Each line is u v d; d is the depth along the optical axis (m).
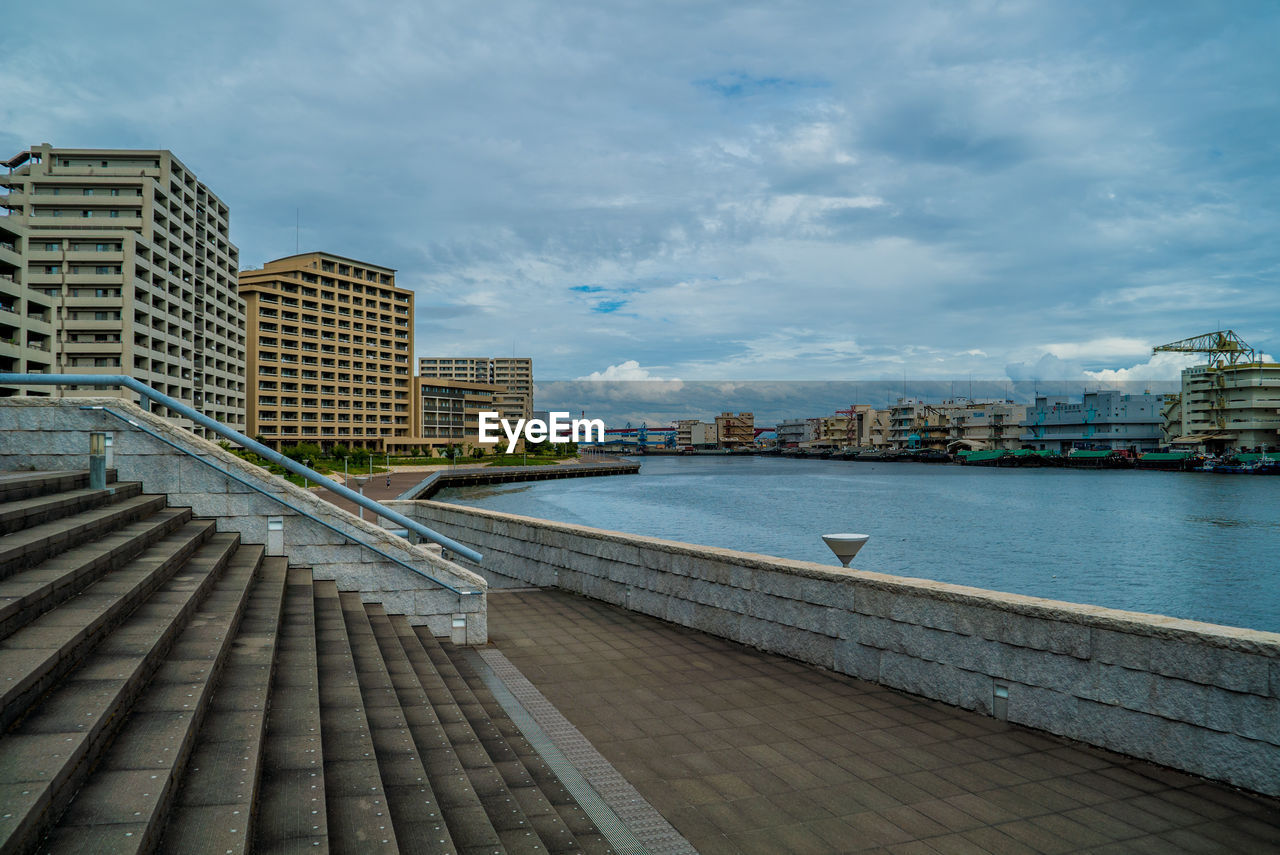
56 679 3.46
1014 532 58.50
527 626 9.47
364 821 3.36
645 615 10.05
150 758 3.10
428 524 17.14
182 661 4.25
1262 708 4.69
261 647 5.05
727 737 5.78
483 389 169.12
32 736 2.91
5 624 3.57
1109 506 80.56
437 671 6.87
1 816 2.31
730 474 164.62
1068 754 5.42
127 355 68.88
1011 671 6.05
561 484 126.44
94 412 8.04
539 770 5.09
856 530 59.50
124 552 5.43
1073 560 46.25
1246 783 4.75
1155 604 35.16
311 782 3.52
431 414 152.62
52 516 5.48
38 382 7.96
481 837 3.60
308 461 103.06
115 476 7.83
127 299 69.12
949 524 63.88
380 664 5.99
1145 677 5.26
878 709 6.41
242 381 98.75
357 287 132.25
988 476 145.62
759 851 4.08
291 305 120.00
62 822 2.60
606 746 5.59
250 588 6.69
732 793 4.80
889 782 4.97
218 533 8.21
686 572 9.39
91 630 3.93
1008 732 5.86
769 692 6.88
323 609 7.30
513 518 13.33
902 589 6.87
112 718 3.28
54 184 73.00
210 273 88.62
